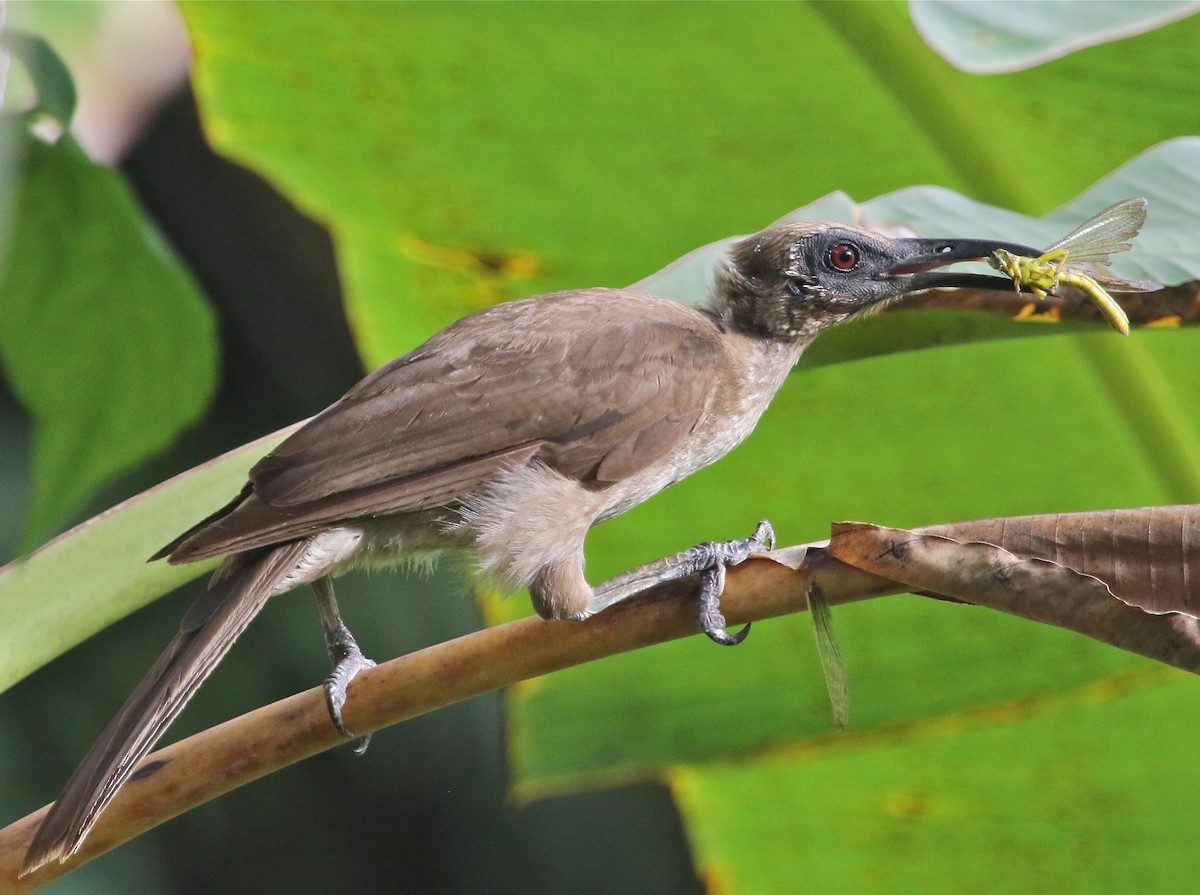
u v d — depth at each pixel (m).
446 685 3.24
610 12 3.38
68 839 3.22
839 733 3.38
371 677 3.24
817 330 3.36
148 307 3.36
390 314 3.38
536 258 3.39
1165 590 3.22
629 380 3.34
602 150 3.39
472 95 3.39
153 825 3.24
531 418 3.33
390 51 3.39
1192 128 3.38
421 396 3.32
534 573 3.33
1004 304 3.32
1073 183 3.38
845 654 3.39
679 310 3.36
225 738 3.24
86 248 3.36
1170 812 3.37
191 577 3.29
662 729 3.38
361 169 3.39
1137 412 3.38
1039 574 3.21
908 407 3.39
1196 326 3.30
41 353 3.36
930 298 3.33
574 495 3.33
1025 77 3.38
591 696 3.38
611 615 3.23
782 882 3.37
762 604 3.23
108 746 3.24
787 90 3.39
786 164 3.39
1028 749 3.38
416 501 3.31
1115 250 3.29
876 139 3.39
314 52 3.39
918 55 3.38
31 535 3.35
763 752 3.38
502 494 3.32
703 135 3.39
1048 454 3.39
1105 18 3.31
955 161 3.38
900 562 3.22
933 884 3.37
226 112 3.38
